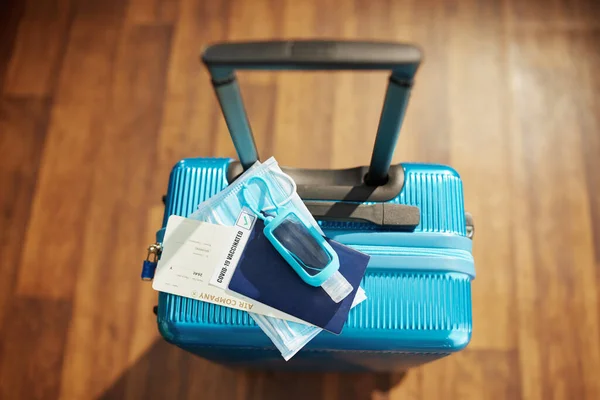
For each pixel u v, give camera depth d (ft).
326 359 2.82
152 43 4.66
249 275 2.28
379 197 2.40
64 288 4.08
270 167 2.39
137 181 4.31
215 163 2.52
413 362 2.87
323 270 2.17
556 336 3.90
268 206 2.36
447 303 2.28
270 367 3.45
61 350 3.96
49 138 4.44
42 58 4.65
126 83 4.56
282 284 2.26
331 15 4.69
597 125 4.37
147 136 4.42
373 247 2.33
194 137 4.41
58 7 4.77
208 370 3.92
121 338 3.97
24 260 4.15
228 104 1.92
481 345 3.90
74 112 4.50
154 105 4.50
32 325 4.01
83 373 3.92
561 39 4.59
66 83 4.58
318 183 2.50
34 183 4.33
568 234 4.11
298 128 4.41
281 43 1.68
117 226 4.21
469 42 4.61
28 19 4.75
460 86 4.49
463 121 4.40
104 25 4.72
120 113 4.49
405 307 2.27
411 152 4.33
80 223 4.22
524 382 3.83
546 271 4.03
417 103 4.45
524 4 4.69
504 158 4.30
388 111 1.93
